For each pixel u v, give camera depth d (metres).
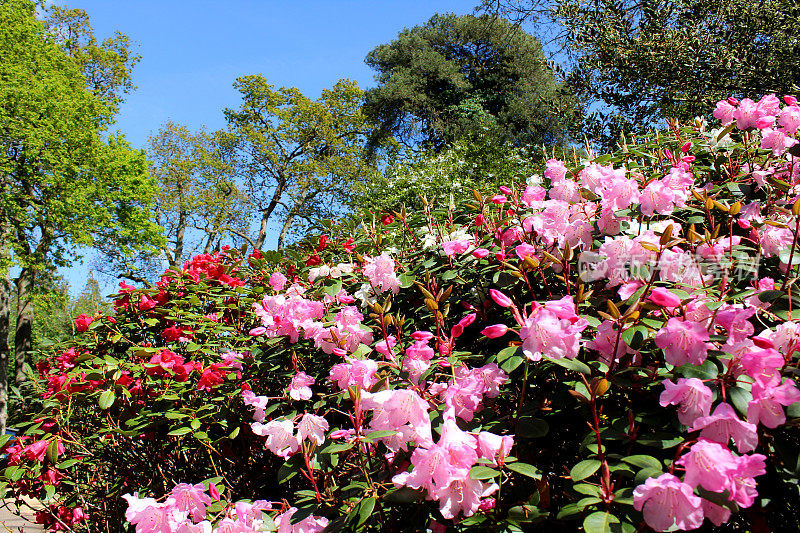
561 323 1.60
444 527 1.68
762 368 1.40
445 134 24.97
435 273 2.76
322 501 1.95
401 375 2.01
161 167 24.41
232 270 4.00
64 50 21.16
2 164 15.65
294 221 25.50
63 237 16.88
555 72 7.61
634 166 2.96
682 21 6.78
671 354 1.51
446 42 27.27
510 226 2.68
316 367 2.83
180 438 3.20
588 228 2.20
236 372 3.15
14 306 28.75
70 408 3.44
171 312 3.50
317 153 26.73
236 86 25.67
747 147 2.83
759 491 1.55
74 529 3.59
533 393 2.03
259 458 3.13
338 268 3.15
